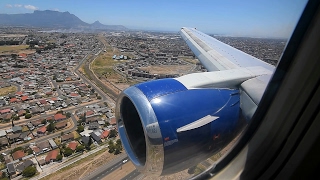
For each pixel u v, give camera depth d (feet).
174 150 11.14
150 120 10.73
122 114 13.03
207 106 12.56
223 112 12.91
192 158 12.01
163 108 11.21
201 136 11.83
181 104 11.80
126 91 12.30
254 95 13.62
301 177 9.64
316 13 9.15
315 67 9.20
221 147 13.17
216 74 15.38
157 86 12.37
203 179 12.59
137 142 12.38
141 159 11.81
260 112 11.62
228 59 24.85
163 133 10.77
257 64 22.35
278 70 10.71
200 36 42.09
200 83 13.47
